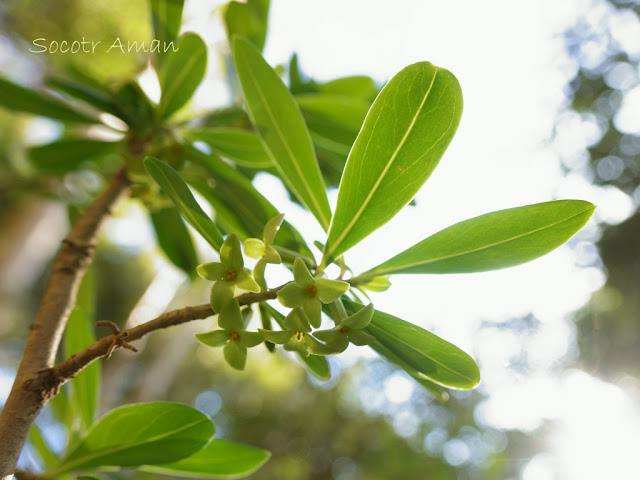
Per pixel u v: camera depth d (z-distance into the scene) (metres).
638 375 0.78
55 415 0.20
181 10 0.21
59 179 0.33
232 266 0.13
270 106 0.17
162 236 0.23
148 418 0.16
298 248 0.16
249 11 0.24
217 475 0.18
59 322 0.15
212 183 0.20
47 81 0.21
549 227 0.14
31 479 0.15
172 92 0.20
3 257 0.68
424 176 0.14
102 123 0.22
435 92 0.14
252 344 0.13
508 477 0.79
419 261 0.14
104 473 0.19
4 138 0.69
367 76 0.27
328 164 0.23
